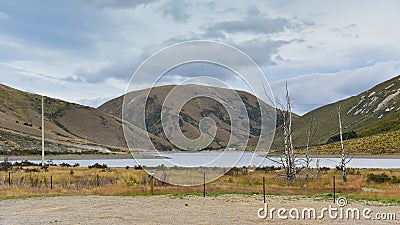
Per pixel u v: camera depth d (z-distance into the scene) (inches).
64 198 780.6
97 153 3117.6
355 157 2410.2
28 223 518.0
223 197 784.3
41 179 1139.9
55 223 515.8
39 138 4576.8
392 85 5836.6
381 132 3764.8
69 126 5551.2
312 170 1487.5
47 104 6505.9
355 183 1115.3
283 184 1072.2
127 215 572.7
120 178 1138.7
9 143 3966.5
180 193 843.4
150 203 701.9
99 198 778.2
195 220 530.3
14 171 1492.4
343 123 5659.5
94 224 505.7
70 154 3090.6
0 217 566.3
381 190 946.1
